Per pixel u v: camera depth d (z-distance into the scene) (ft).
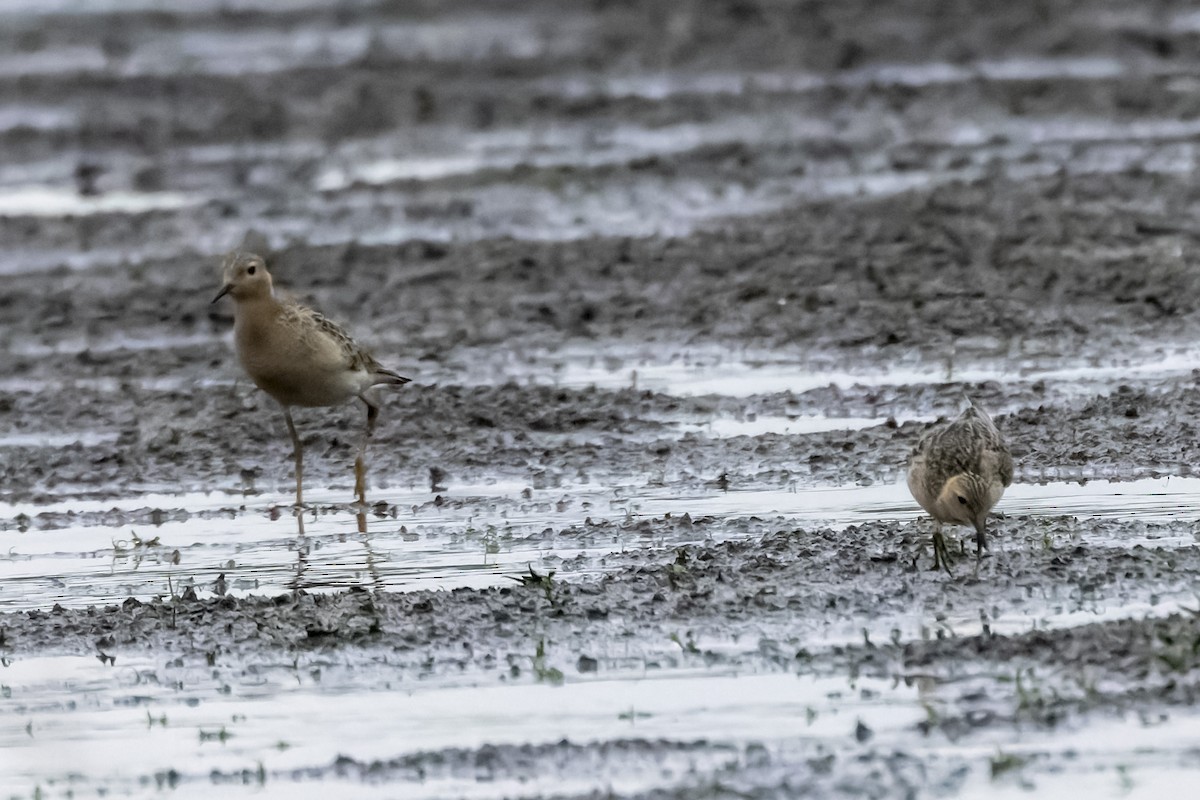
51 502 48.29
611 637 33.30
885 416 52.06
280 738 29.32
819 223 81.20
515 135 109.29
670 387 56.90
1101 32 131.03
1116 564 35.91
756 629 33.32
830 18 141.59
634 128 109.60
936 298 66.39
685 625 33.73
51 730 30.12
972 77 117.70
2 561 42.06
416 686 31.32
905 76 122.52
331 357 48.19
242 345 47.65
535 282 73.67
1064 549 37.19
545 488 46.57
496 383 58.75
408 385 58.44
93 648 34.65
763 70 126.62
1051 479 44.19
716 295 69.21
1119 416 49.44
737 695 30.04
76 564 41.52
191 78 128.26
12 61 138.82
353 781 27.32
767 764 27.07
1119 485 43.27
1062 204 81.00
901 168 94.63
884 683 30.30
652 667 31.58
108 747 29.30
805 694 29.94
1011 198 83.20
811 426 51.49
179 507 47.03
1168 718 28.04
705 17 144.66
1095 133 100.63
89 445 54.08
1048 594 34.45
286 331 47.50
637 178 94.53
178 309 72.74
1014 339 60.70
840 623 33.40
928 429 39.73
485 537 41.70
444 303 71.05
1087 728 27.89
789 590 35.40
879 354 60.03
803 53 130.11
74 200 97.55
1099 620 32.53
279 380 47.83
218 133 112.98
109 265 81.61
